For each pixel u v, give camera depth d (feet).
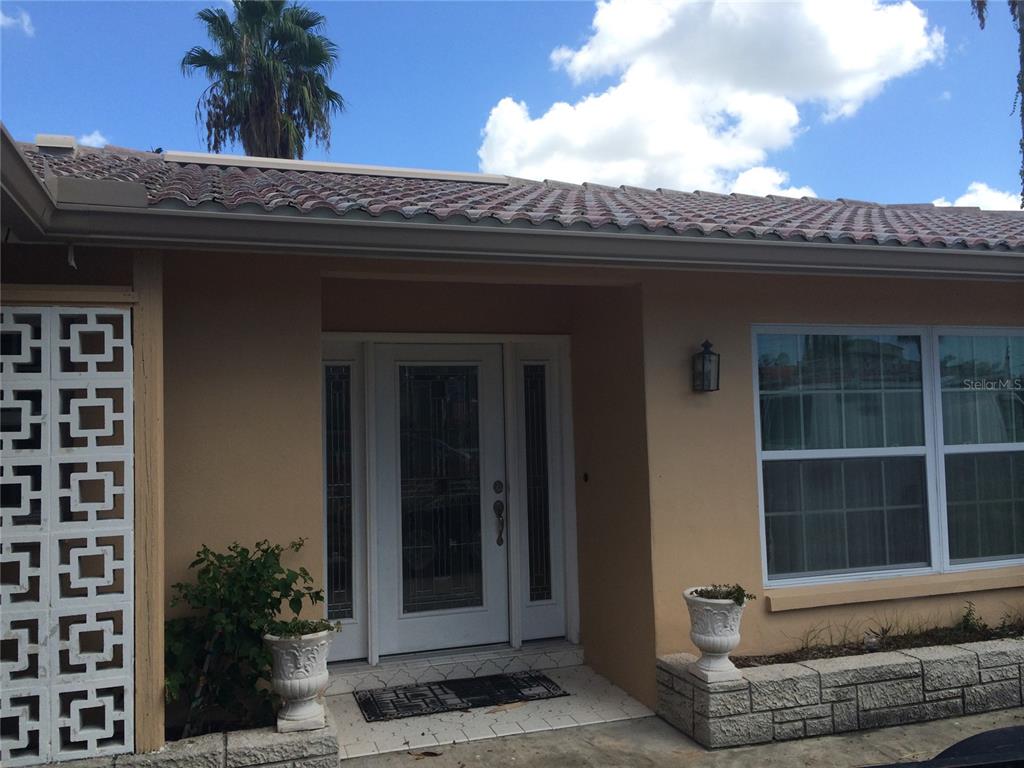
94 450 13.10
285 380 15.78
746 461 18.70
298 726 13.58
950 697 17.12
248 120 71.51
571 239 15.21
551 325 21.48
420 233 14.26
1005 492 21.08
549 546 21.63
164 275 15.33
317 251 14.03
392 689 19.13
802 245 16.52
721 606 15.80
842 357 19.90
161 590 13.34
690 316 18.40
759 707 15.87
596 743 16.01
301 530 15.70
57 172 18.38
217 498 15.33
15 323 13.25
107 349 13.28
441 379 21.11
